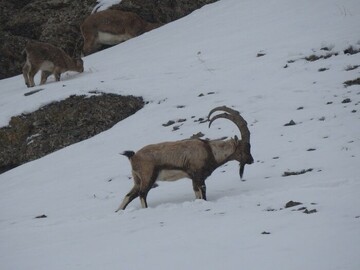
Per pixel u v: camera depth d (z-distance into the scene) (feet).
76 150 166.91
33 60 224.12
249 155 111.04
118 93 195.93
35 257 83.71
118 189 130.41
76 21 309.22
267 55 204.03
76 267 75.82
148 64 224.74
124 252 79.77
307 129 142.20
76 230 98.99
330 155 122.42
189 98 182.60
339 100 157.48
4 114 199.52
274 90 173.99
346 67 179.01
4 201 135.13
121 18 293.02
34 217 117.19
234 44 225.56
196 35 254.47
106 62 246.27
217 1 311.68
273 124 150.41
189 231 85.92
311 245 71.00
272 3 269.64
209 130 155.22
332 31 210.18
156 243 82.02
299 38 212.43
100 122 188.34
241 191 111.04
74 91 201.26
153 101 187.73
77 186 136.98
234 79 189.47
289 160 124.98
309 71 183.01
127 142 161.68
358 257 65.21
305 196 95.81
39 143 187.52
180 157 108.47
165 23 315.99
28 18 311.06
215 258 71.26
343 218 80.43
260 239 76.43
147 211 104.27
